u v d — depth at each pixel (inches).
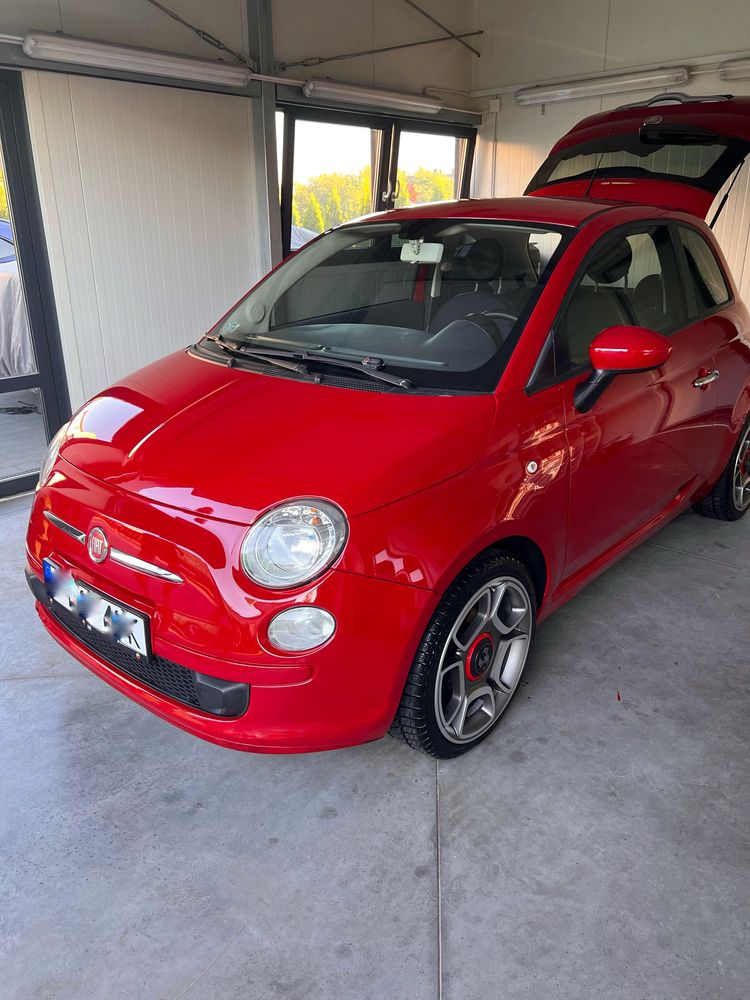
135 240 165.6
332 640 61.0
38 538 74.7
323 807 72.6
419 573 63.3
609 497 87.7
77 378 162.9
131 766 78.0
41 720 84.7
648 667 94.0
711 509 132.3
